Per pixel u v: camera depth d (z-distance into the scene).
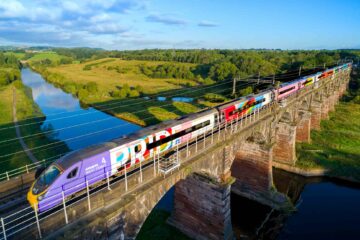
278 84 45.44
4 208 17.86
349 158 49.97
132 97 98.56
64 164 17.89
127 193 19.12
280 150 49.06
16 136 57.38
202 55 180.75
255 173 40.53
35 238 14.47
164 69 152.25
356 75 117.00
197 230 31.22
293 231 33.97
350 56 162.88
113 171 21.03
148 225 33.31
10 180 20.61
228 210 29.81
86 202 16.81
